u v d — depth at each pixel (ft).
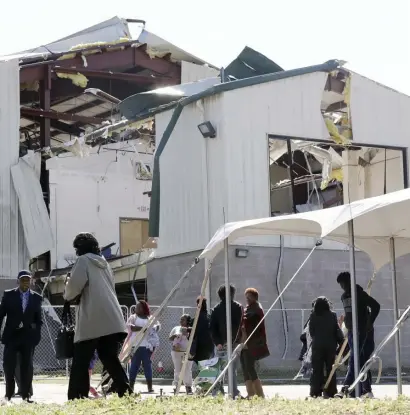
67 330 91.61
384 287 220.23
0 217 262.26
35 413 75.25
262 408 78.18
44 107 287.28
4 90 269.03
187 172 214.48
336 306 212.84
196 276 208.33
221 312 119.14
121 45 308.60
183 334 143.43
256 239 205.36
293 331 205.98
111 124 269.64
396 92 233.76
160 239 219.82
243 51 236.22
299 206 235.61
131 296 255.29
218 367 121.80
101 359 89.51
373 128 229.66
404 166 232.94
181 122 217.36
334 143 222.28
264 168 210.18
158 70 319.06
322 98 227.81
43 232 267.80
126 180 305.94
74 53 297.53
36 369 217.97
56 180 290.76
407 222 115.24
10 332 118.42
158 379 192.24
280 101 214.48
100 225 298.15
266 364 200.75
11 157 267.39
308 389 161.27
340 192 245.86
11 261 262.26
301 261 209.97
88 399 83.46
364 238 123.75
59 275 259.80
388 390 157.38
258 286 204.03
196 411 75.05
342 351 120.47
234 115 207.51
